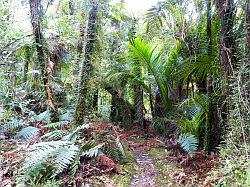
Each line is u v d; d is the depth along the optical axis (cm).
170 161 506
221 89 436
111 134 540
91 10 513
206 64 500
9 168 424
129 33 714
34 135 517
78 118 534
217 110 473
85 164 451
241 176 346
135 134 685
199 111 549
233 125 397
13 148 497
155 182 432
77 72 612
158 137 668
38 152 414
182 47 582
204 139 511
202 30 496
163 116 705
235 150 390
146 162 509
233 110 394
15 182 398
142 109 757
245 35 369
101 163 455
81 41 601
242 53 385
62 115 621
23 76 744
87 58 528
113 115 762
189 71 555
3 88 674
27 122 615
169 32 505
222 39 402
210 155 480
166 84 670
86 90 536
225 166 379
